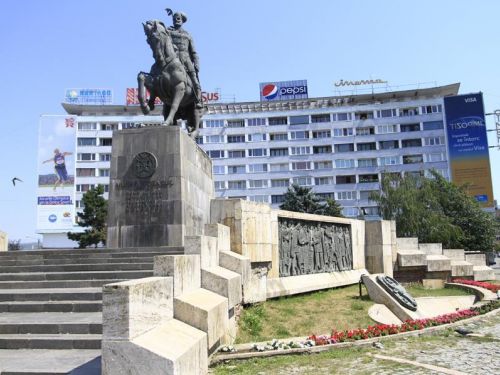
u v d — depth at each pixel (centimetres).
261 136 7394
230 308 884
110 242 1392
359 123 7325
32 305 843
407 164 7088
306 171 7300
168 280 631
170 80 1602
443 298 1784
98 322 730
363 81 8025
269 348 851
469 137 6656
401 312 1399
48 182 7106
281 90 7688
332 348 896
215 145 7362
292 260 1590
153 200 1396
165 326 592
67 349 676
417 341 995
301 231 1673
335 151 7319
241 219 1303
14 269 1117
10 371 560
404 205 4009
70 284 995
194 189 1541
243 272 1129
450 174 6681
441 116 7100
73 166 7181
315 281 1673
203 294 796
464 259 2628
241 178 7325
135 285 500
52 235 7038
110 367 472
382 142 7250
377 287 1484
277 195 7288
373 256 2170
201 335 626
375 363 789
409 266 2261
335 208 5656
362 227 2170
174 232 1371
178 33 1734
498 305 1517
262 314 1234
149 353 473
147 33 1638
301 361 800
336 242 1922
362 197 7162
